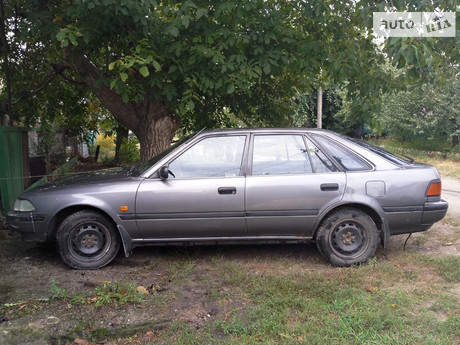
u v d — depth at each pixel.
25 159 7.82
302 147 4.76
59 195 4.58
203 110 8.26
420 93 6.12
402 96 15.40
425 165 4.85
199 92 7.32
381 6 5.08
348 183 4.57
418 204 4.60
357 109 6.52
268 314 3.51
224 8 5.58
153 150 7.05
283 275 4.43
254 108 8.80
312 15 5.95
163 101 6.77
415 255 4.94
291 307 3.69
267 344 3.09
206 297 3.93
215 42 6.13
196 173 4.66
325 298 3.81
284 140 4.79
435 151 16.59
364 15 5.23
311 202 4.56
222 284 4.23
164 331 3.36
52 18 6.23
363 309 3.59
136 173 4.88
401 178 4.60
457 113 14.56
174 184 4.56
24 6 6.93
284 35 6.31
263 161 4.70
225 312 3.64
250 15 6.05
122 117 7.10
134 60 5.30
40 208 4.56
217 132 4.81
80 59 6.63
